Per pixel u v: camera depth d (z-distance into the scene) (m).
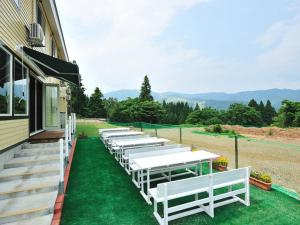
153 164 4.37
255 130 24.52
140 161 4.63
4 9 4.58
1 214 3.17
